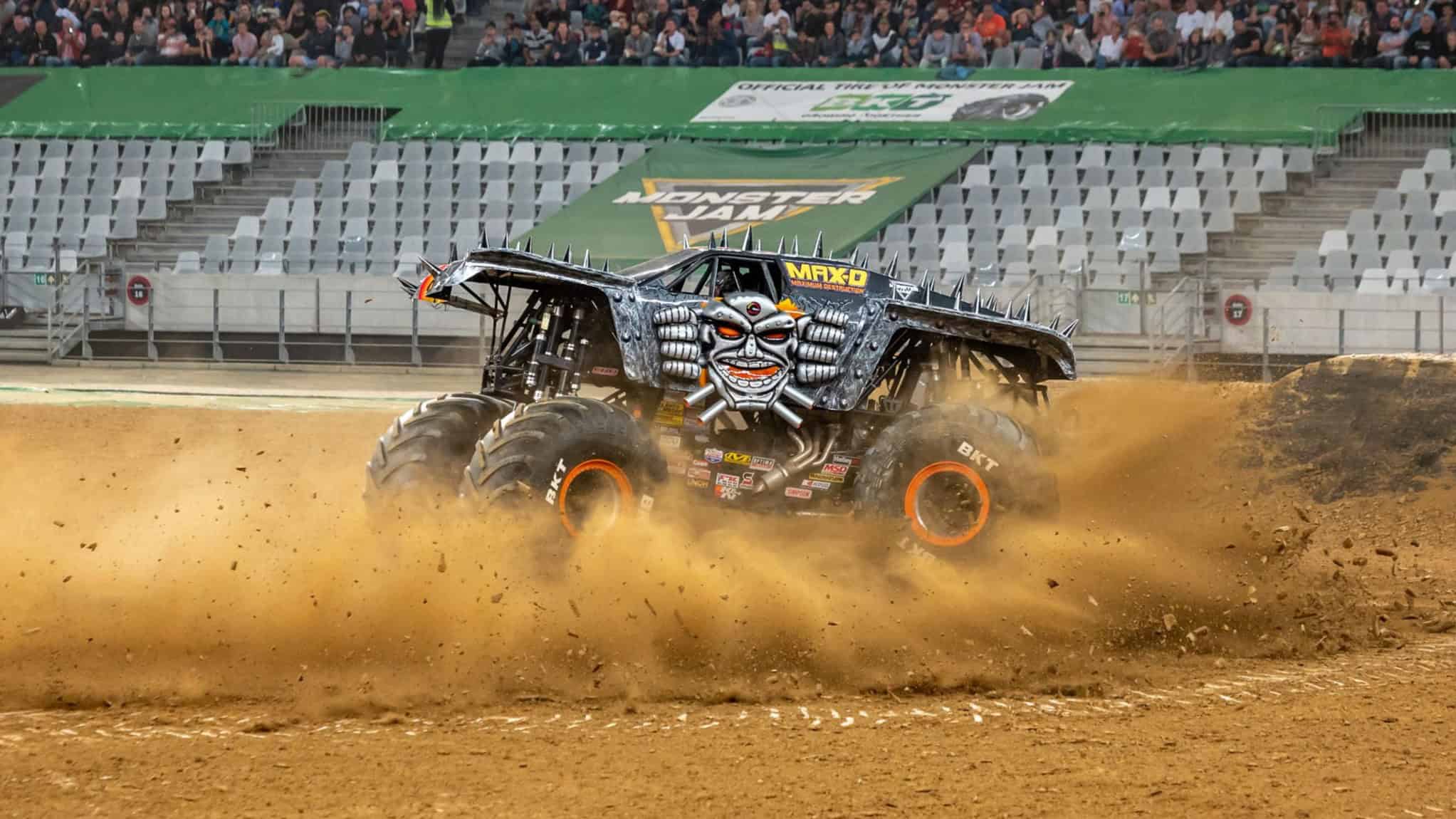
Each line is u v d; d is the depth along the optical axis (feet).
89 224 149.79
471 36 175.32
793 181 140.56
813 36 160.97
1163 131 140.56
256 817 23.04
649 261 42.34
